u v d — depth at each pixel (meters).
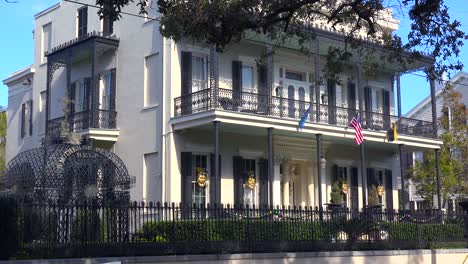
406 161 36.88
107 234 14.48
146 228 15.05
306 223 17.50
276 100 25.98
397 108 29.08
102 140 25.25
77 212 14.18
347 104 29.02
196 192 23.94
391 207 30.83
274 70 26.62
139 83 25.05
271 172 23.33
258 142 25.91
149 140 24.31
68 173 17.53
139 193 24.33
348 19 17.67
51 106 29.44
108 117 25.81
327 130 25.44
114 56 26.30
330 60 16.88
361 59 26.02
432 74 16.42
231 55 25.42
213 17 13.47
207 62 24.92
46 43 30.83
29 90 31.80
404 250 18.83
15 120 32.72
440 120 33.78
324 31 24.48
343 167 28.98
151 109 24.41
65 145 18.88
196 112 22.88
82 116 25.78
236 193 24.91
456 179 32.72
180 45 24.16
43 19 30.97
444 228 20.50
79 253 13.98
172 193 23.20
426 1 15.10
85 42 25.69
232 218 16.27
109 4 12.98
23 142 31.64
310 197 27.36
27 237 13.58
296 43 25.22
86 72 27.47
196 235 15.59
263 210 16.91
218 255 15.32
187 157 23.73
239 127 23.52
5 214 13.36
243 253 15.90
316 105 25.44
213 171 24.36
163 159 23.56
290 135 25.78
